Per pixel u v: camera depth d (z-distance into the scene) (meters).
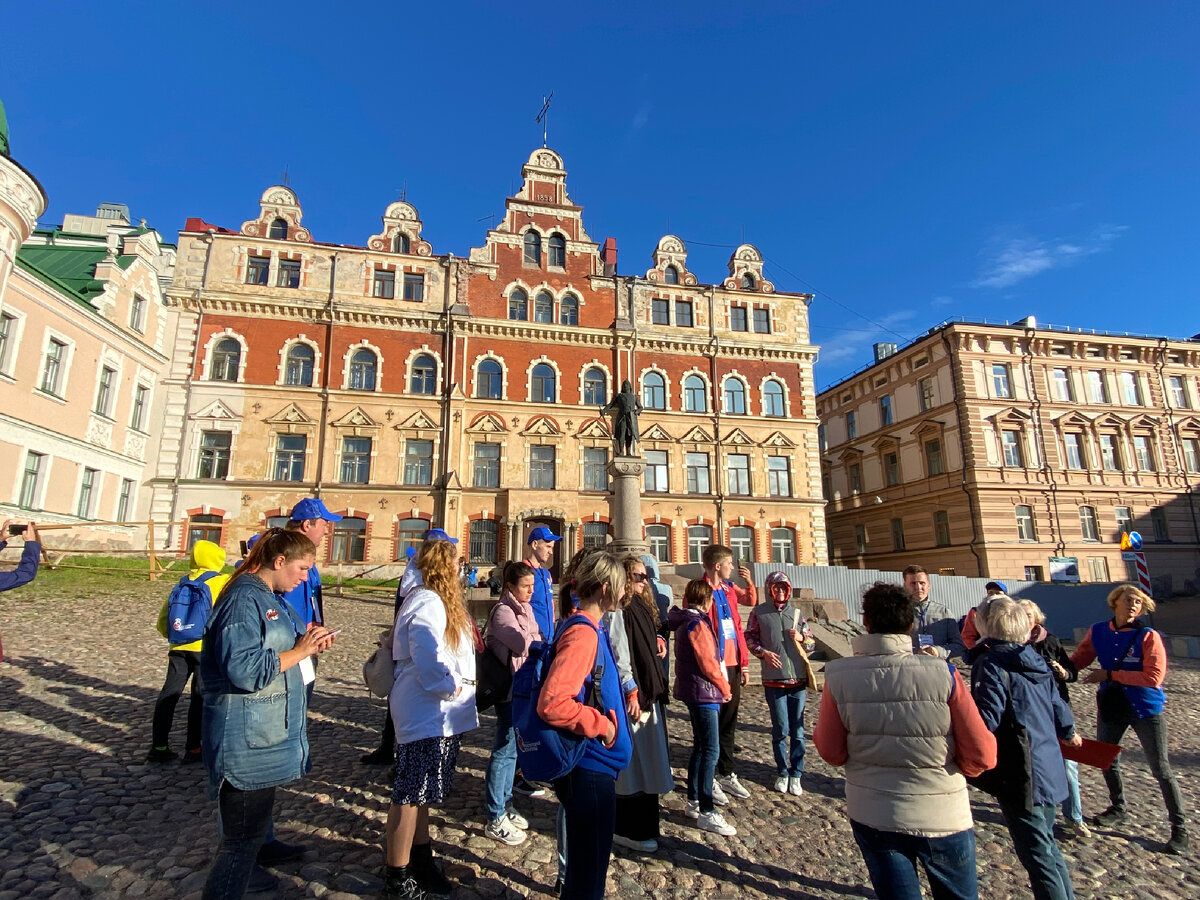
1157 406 40.72
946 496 38.41
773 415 37.72
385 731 7.33
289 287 33.25
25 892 4.48
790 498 36.31
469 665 4.92
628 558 5.70
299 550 4.32
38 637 13.00
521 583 6.06
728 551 7.23
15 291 23.38
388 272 34.72
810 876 5.31
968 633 6.99
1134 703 6.30
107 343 28.41
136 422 30.89
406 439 32.88
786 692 7.14
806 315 39.75
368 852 5.31
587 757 3.88
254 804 3.84
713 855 5.58
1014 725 4.31
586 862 3.73
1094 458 38.69
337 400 32.34
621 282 37.31
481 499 32.78
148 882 4.69
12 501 23.16
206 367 31.42
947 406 38.75
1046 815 4.28
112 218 39.94
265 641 3.94
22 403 23.70
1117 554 37.38
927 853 3.54
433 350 34.09
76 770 6.72
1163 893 5.29
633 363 36.47
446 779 4.61
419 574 5.68
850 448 46.59
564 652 3.86
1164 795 6.10
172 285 31.94
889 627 3.95
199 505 29.86
